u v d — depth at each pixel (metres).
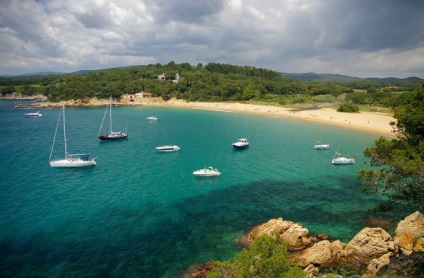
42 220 48.09
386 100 199.12
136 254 39.53
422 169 32.81
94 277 34.97
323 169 77.50
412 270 32.16
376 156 39.22
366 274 34.19
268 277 20.30
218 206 54.44
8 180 66.38
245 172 74.44
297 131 130.38
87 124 146.38
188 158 87.31
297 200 57.22
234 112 193.75
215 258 38.84
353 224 47.47
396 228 43.84
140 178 69.31
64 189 61.81
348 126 139.00
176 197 58.34
